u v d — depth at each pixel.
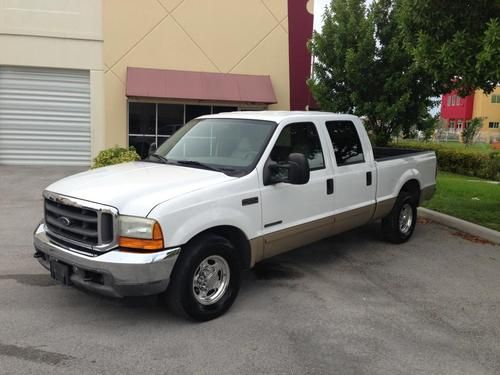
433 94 12.17
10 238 7.17
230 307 4.75
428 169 7.82
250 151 5.06
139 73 16.30
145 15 16.56
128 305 4.29
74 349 3.92
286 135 5.32
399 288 5.52
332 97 12.77
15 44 15.92
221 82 16.89
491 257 6.81
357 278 5.81
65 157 16.94
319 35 12.71
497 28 6.33
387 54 11.77
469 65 6.97
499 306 5.07
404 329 4.45
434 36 7.48
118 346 3.98
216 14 17.11
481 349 4.11
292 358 3.87
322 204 5.65
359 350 4.03
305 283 5.59
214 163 5.14
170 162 5.36
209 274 4.50
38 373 3.55
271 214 5.00
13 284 5.29
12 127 16.50
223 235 4.83
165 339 4.12
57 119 16.70
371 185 6.45
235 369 3.68
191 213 4.23
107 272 3.95
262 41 17.58
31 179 13.29
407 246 7.29
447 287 5.59
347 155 6.17
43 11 15.96
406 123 12.70
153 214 4.00
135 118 16.81
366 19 11.91
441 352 4.04
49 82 16.48
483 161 17.05
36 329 4.25
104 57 16.44
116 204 4.04
